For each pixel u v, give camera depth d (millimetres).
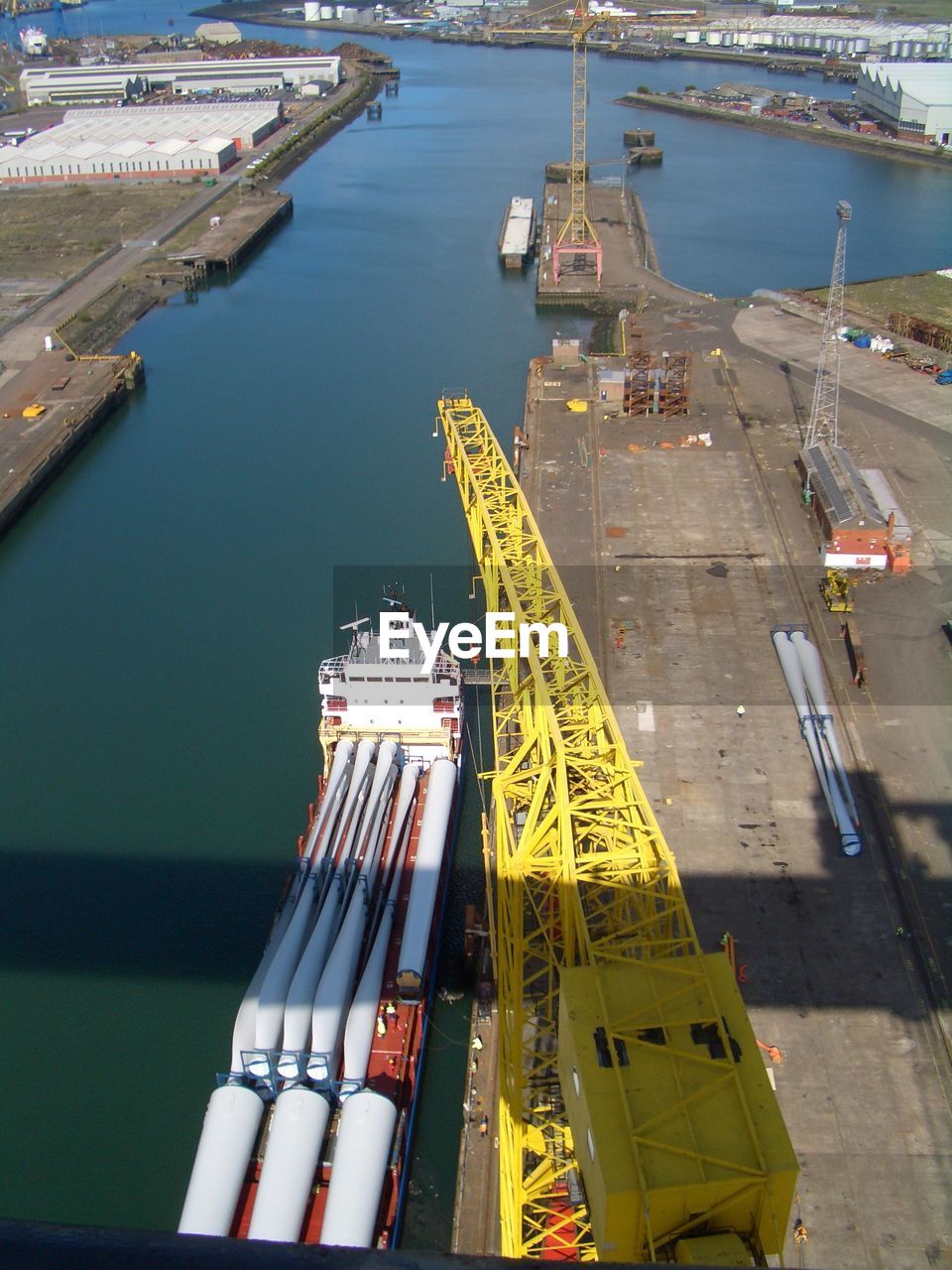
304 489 106062
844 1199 40469
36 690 76438
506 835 46844
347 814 57531
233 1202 41031
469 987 52906
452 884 59094
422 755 64125
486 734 70000
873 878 55031
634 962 33375
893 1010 47906
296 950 49875
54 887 58812
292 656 79688
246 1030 46906
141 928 56094
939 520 90938
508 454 107438
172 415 126625
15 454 112188
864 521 82938
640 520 92188
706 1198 26875
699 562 85562
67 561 94875
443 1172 44938
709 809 60031
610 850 43500
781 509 93188
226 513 102125
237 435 120125
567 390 121688
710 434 108375
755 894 54281
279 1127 42750
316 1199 42375
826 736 64500
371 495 104125
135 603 87625
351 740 63594
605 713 51406
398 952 52125
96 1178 44875
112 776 67375
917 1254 38625
